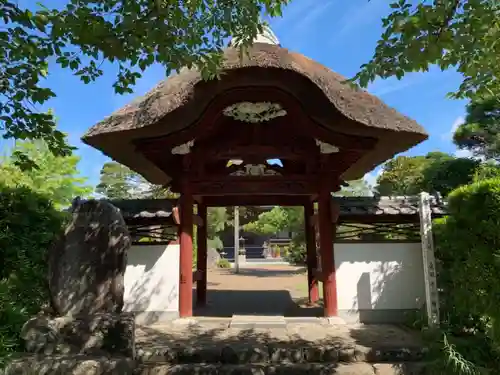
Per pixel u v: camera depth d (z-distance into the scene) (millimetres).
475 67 3734
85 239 4809
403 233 6996
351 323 6344
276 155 7258
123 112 6121
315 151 7039
